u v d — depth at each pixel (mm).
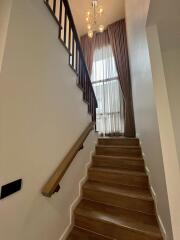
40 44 1315
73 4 4336
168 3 1376
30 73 1156
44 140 1297
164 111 1405
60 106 1628
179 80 2076
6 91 917
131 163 2385
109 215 1665
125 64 4496
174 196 1207
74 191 1881
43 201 1242
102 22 4965
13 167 946
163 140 1338
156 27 1645
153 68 1525
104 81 4738
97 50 5059
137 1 2223
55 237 1389
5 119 900
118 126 4336
